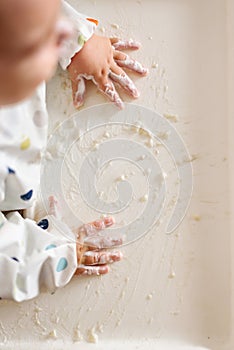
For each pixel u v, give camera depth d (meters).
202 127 1.14
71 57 1.09
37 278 1.03
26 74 0.72
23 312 1.09
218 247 1.12
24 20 0.67
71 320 1.09
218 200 1.13
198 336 1.10
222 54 1.16
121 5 1.17
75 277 1.10
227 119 1.15
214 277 1.12
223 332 1.11
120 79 1.13
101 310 1.10
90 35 1.09
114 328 1.10
